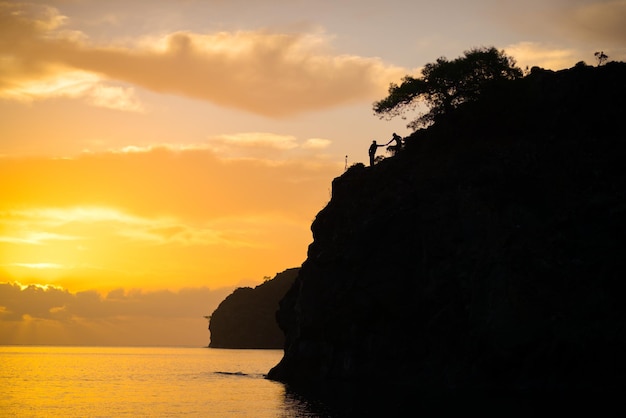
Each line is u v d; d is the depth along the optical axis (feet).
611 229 224.94
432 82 310.24
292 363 312.71
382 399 207.92
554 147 250.37
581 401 180.75
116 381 348.79
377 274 260.42
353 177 300.61
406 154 294.46
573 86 265.34
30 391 284.20
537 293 217.56
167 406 218.18
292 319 333.21
